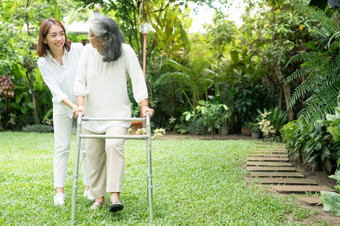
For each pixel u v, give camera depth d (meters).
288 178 4.43
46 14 9.72
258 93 10.31
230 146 7.04
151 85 10.33
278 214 2.93
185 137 9.41
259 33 8.66
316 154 4.80
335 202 2.61
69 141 3.22
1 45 8.91
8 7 9.59
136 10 9.20
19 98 10.65
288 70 9.07
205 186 3.80
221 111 10.10
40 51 3.12
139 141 7.88
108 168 2.71
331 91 4.05
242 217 2.87
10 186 3.61
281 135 8.24
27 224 2.57
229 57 10.14
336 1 3.54
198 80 10.16
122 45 2.86
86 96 2.93
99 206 2.95
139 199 3.25
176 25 10.11
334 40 4.13
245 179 4.39
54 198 3.09
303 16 7.84
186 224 2.67
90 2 9.13
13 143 7.30
